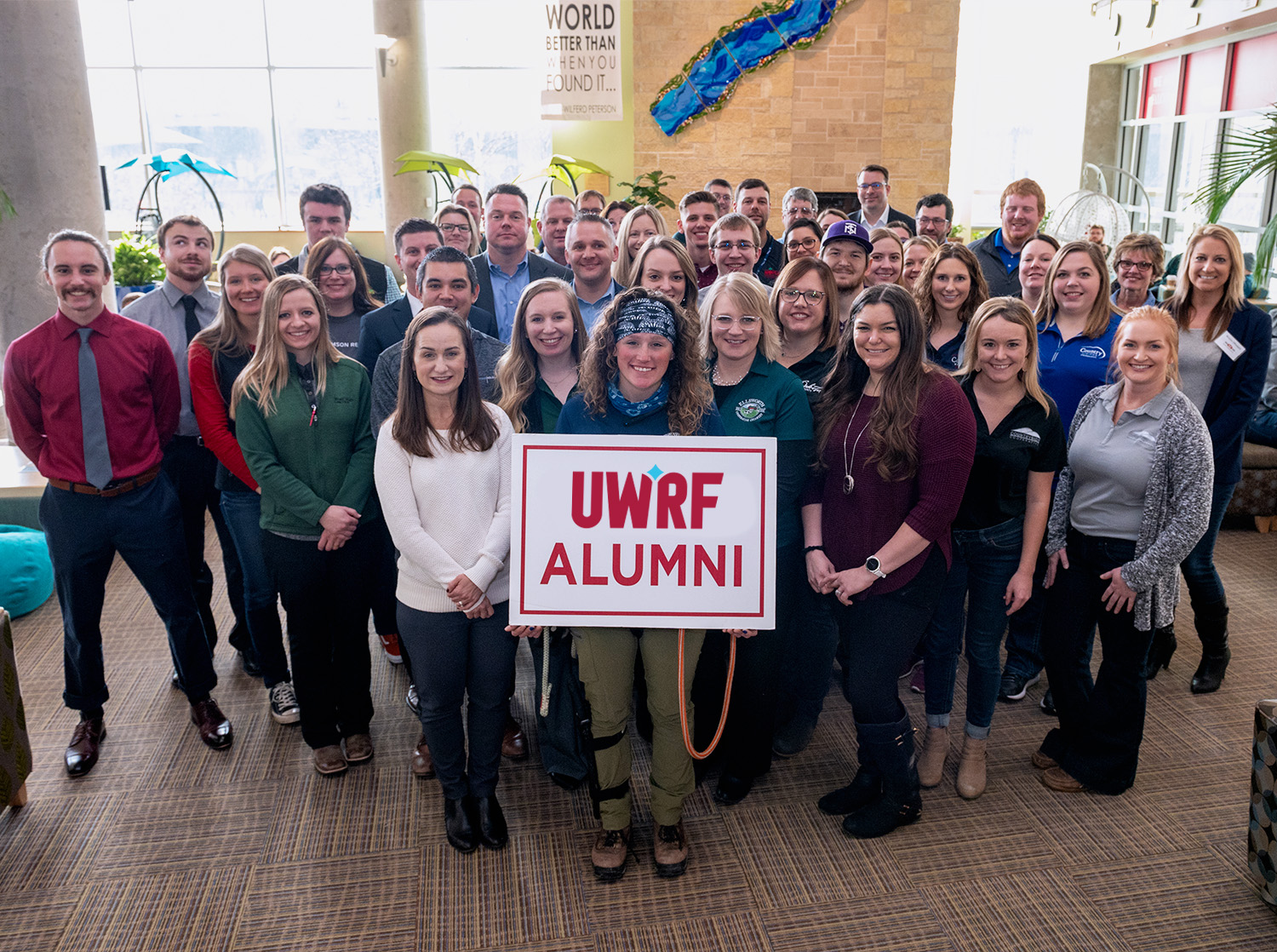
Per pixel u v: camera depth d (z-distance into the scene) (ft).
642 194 25.55
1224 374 10.50
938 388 7.41
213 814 8.57
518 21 35.29
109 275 9.11
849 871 7.79
